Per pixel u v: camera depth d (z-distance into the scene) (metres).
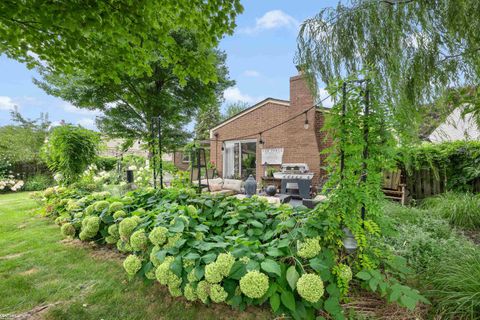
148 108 7.50
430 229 2.86
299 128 7.39
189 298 1.71
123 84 6.80
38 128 14.57
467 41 1.49
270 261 1.55
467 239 2.75
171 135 8.79
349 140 1.72
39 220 4.14
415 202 4.69
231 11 2.30
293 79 7.53
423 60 1.60
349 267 1.72
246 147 9.30
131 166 5.77
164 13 2.29
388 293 1.64
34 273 2.30
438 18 1.47
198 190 3.66
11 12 1.80
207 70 2.87
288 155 7.66
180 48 2.68
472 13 1.39
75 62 2.73
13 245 2.99
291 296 1.53
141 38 2.52
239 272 1.57
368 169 1.72
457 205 3.49
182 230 1.91
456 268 1.76
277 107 8.28
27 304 1.86
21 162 10.03
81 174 4.91
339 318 1.50
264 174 8.34
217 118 19.17
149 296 1.95
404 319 1.55
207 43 2.54
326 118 1.87
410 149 1.74
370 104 1.71
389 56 1.58
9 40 2.12
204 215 2.48
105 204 2.93
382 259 1.82
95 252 2.77
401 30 1.55
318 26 1.78
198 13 2.29
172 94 8.05
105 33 2.17
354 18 1.63
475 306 1.47
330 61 1.78
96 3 1.86
